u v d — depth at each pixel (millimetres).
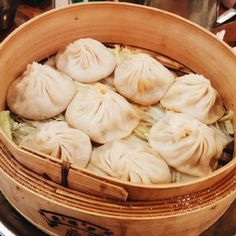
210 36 327
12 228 282
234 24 433
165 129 309
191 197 253
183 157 296
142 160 290
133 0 396
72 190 249
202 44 337
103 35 363
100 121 311
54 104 319
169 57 365
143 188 237
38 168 249
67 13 333
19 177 253
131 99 337
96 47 348
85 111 316
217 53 330
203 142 298
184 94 330
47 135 295
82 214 243
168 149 301
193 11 396
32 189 248
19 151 248
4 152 264
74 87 335
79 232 269
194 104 327
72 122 315
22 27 311
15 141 303
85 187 244
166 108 333
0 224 282
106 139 310
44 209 256
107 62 348
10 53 309
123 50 366
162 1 389
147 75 334
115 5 338
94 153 299
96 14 344
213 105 329
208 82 330
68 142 295
